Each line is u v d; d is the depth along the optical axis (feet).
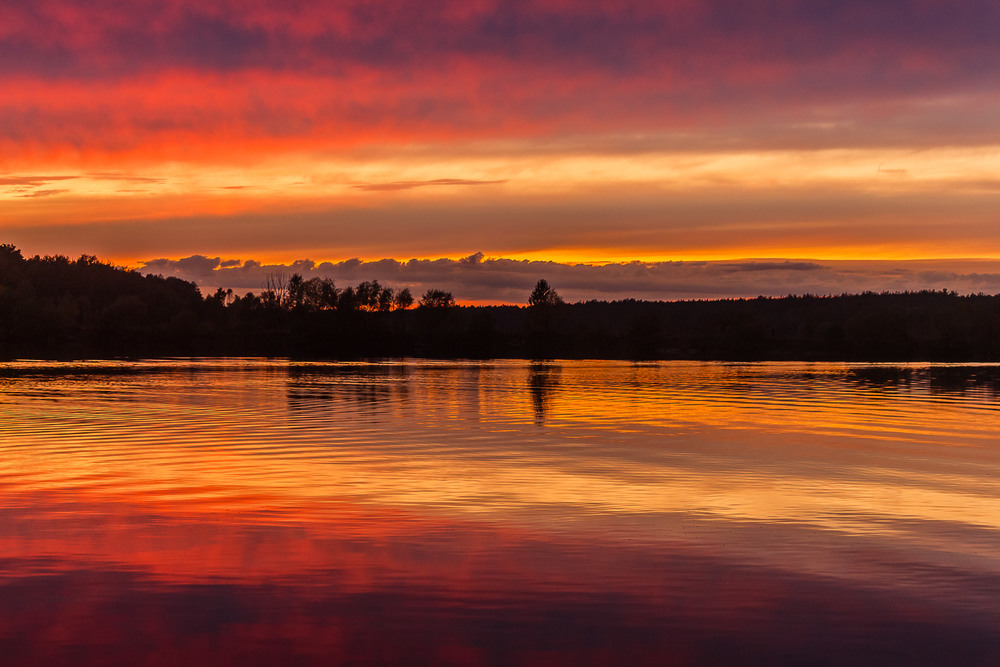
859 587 41.37
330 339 586.04
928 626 36.47
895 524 54.44
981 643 34.73
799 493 65.05
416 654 33.37
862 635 35.47
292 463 77.00
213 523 52.85
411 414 127.03
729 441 97.50
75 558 45.03
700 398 165.68
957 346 565.94
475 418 122.52
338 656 33.12
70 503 58.34
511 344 594.24
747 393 180.45
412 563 44.68
